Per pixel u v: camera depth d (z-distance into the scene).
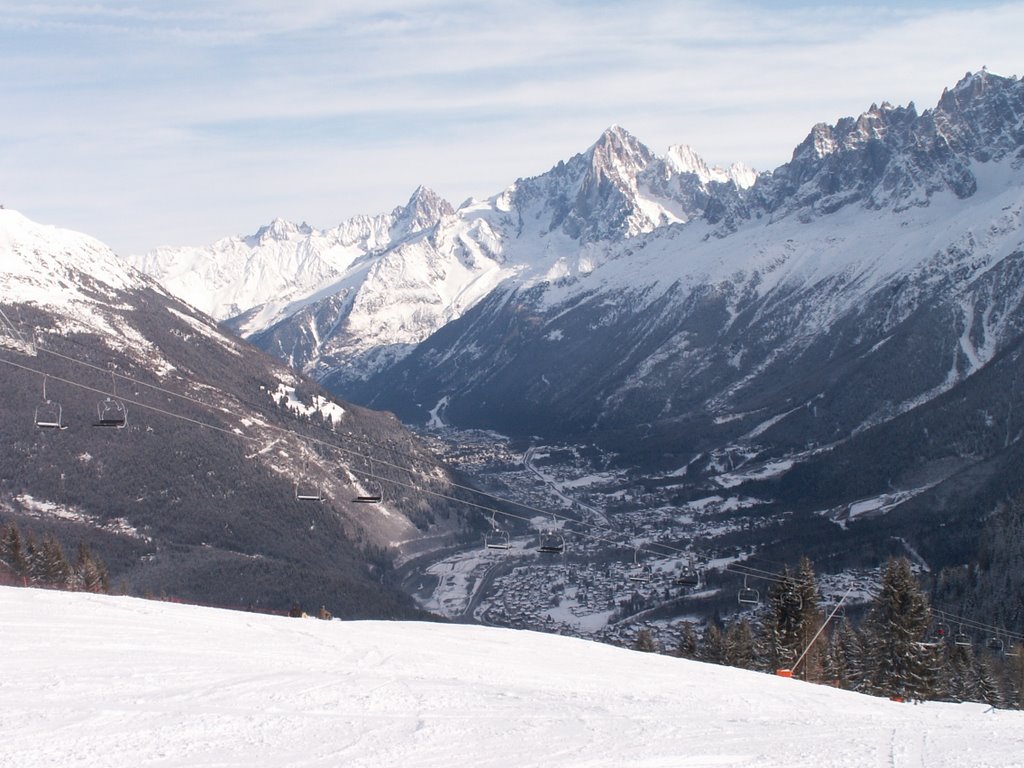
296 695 47.97
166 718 42.41
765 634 125.06
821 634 124.69
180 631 64.19
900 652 116.31
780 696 65.38
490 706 49.22
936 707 71.50
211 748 38.62
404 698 49.12
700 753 42.19
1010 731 53.00
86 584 136.12
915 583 118.56
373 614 187.00
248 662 55.78
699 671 74.38
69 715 42.12
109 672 50.28
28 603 69.75
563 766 38.94
